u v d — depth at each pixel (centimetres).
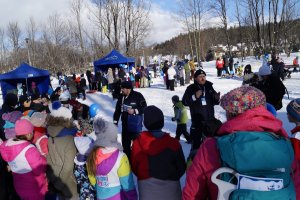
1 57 6384
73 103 734
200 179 232
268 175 203
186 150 759
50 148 416
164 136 342
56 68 5194
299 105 323
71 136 419
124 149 635
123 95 651
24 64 2217
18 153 404
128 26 3562
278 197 200
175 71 2191
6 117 495
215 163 224
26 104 720
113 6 3516
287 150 211
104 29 3600
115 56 2559
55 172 412
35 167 407
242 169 204
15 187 415
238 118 225
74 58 5241
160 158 333
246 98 224
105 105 1647
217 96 594
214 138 233
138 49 3944
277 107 554
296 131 316
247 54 5728
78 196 418
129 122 629
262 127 218
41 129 458
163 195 333
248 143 205
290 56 4500
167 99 1683
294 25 5091
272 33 5050
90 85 2439
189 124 1047
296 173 237
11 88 2339
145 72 2362
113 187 350
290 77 2477
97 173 351
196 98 601
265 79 561
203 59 6312
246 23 5241
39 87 2370
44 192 421
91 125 449
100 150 349
